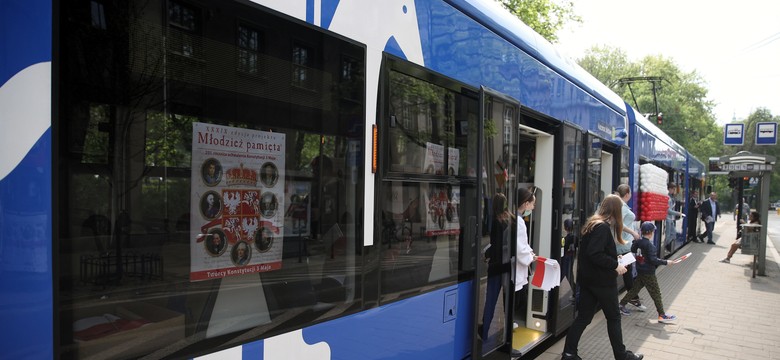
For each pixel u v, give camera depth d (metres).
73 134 1.37
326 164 2.14
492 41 3.49
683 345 5.47
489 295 3.37
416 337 2.71
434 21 2.85
